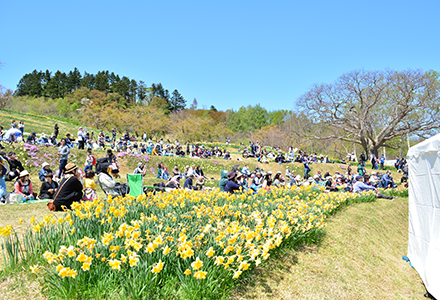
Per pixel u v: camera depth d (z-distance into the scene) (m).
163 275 3.56
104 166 8.18
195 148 29.58
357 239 7.43
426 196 5.76
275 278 4.45
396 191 15.07
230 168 26.88
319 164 32.91
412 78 34.62
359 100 39.56
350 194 11.53
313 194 10.09
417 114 37.19
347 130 40.81
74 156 18.75
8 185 12.41
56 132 23.69
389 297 5.00
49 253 3.22
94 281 3.34
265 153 34.16
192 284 3.40
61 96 89.56
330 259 5.75
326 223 7.65
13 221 5.73
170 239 3.83
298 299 4.05
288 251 5.46
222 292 3.68
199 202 6.44
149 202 5.85
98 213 4.57
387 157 68.00
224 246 4.04
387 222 10.30
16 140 18.88
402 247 8.54
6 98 49.72
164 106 89.19
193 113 99.81
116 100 81.00
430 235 5.46
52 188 8.62
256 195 7.72
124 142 24.72
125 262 3.43
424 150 5.74
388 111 38.47
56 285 3.16
